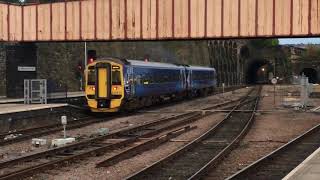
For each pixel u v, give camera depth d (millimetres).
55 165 14906
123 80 35062
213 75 71188
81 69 59812
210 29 36156
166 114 35531
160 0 36844
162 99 46219
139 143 20141
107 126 27672
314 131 24484
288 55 131875
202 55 100125
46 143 20266
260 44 133125
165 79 45688
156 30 36938
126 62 36031
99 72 35375
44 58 54250
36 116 29297
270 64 131750
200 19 36312
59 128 25422
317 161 13938
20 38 38719
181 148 17656
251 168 13883
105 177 13531
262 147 19297
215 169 14586
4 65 45188
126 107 36562
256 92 76625
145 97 40531
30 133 24125
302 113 36781
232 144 18891
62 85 56938
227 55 115875
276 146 19609
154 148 18922
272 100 55062
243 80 129250
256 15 35406
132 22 37312
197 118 32125
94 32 37844
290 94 68250
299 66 131750
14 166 15078
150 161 16078
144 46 79750
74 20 38094
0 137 22500
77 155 16203
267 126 27453
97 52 65875
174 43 91062
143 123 28422
